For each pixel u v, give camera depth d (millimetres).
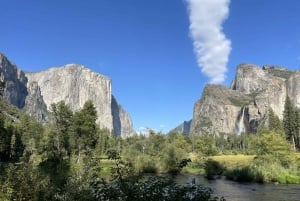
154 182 10422
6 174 15008
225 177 66312
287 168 68688
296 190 45281
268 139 83062
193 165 84938
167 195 10078
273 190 45219
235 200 35500
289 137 167125
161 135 101438
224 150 191000
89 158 12820
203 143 124375
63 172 18484
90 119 85812
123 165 11453
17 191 13664
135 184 10422
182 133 168250
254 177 58812
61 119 83562
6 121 114062
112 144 135250
